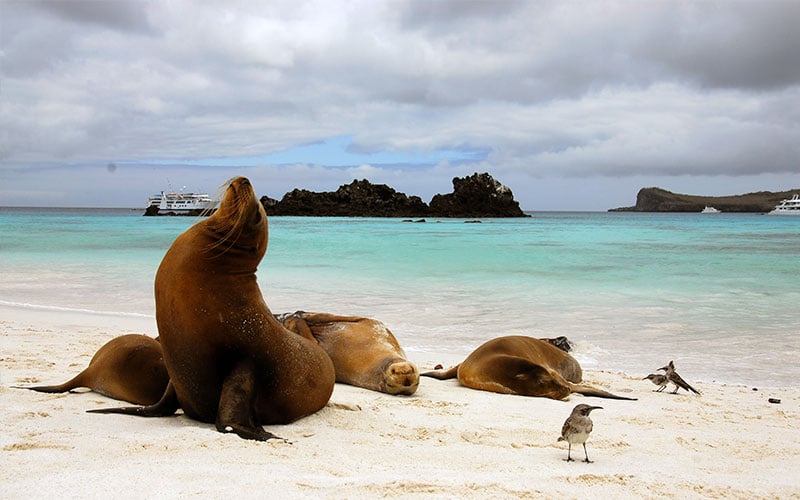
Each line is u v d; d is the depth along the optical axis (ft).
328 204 403.95
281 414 19.06
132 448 14.46
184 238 17.61
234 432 16.43
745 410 23.59
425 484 12.80
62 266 72.33
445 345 36.29
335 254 90.43
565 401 25.02
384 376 25.61
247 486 11.96
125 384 20.68
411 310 46.29
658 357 33.99
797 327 41.06
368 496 11.91
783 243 124.36
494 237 144.25
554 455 16.42
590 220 349.61
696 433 19.79
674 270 72.13
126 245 104.68
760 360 33.27
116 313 44.09
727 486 14.25
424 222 282.15
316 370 19.94
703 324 42.11
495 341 28.71
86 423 17.42
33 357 28.17
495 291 55.42
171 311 17.37
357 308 46.83
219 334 17.60
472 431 18.84
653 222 299.58
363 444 16.58
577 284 60.08
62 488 11.56
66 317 42.06
